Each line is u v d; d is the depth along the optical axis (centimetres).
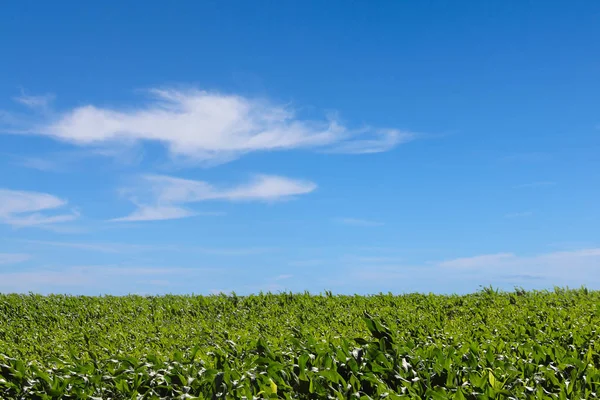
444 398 362
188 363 481
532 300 955
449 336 637
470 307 958
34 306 1182
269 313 1039
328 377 399
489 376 389
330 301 1102
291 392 397
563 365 433
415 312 931
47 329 993
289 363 452
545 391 388
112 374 455
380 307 1020
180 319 1030
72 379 434
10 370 438
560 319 696
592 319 719
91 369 461
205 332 853
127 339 841
